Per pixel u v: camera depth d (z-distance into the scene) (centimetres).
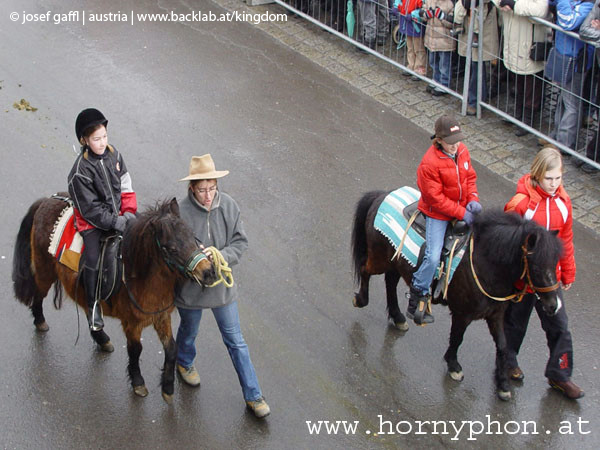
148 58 1384
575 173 1087
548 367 763
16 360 804
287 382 788
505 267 705
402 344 835
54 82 1307
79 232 712
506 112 1195
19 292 800
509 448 723
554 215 722
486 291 721
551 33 1100
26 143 1152
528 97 1146
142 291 686
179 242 639
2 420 739
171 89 1294
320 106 1255
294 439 728
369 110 1245
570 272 745
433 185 714
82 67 1352
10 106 1238
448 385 787
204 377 793
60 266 743
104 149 689
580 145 1114
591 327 846
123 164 723
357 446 722
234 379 792
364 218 820
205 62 1376
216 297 692
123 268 693
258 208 1032
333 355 820
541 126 1172
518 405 766
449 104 1255
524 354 824
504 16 1116
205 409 757
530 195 725
